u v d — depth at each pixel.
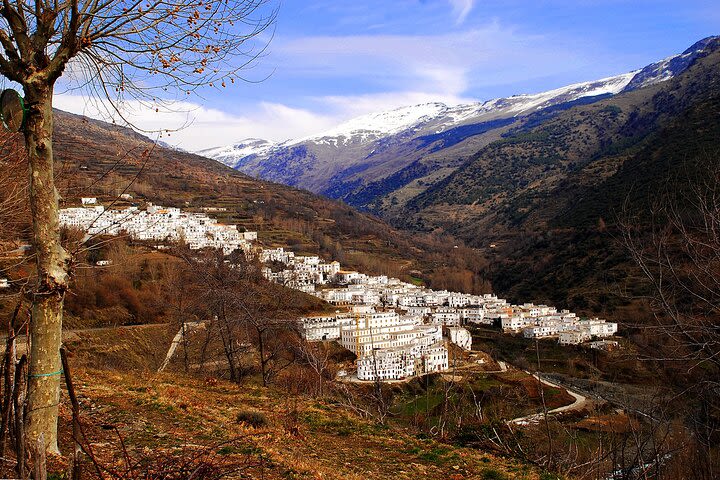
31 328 8.09
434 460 15.12
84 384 17.89
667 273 9.99
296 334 42.81
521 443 17.22
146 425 13.41
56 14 7.95
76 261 8.46
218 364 35.72
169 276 58.44
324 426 18.16
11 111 7.72
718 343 8.99
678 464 11.46
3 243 15.09
